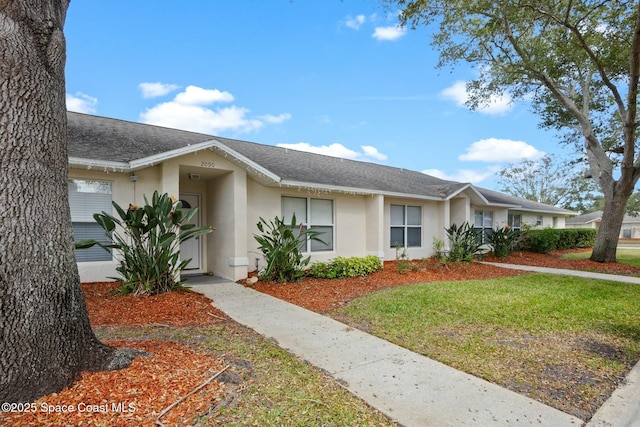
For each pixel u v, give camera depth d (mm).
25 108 2545
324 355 3947
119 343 3805
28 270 2510
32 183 2555
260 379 3164
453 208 15164
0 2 2494
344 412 2693
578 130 14375
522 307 6195
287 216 10055
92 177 7082
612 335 4758
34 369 2482
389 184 12641
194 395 2721
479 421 2652
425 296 7016
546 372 3611
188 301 6082
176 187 7562
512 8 9555
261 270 8758
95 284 7051
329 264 9289
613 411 2865
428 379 3361
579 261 13672
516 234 15586
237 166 8383
